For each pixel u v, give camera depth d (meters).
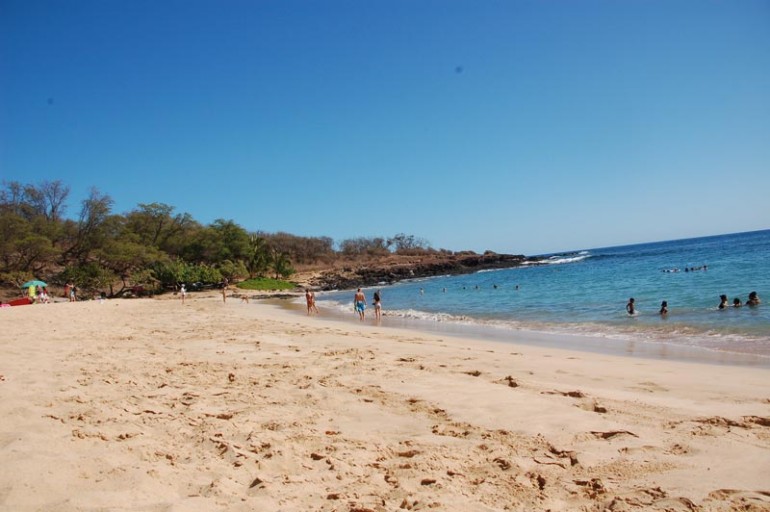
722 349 11.22
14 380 6.82
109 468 3.52
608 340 13.62
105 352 10.06
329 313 27.58
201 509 2.98
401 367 8.70
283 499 3.29
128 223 68.25
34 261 53.78
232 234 71.50
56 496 3.00
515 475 3.92
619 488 3.65
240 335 14.03
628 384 7.46
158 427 4.84
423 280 79.69
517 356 10.45
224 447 4.23
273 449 4.30
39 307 30.14
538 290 36.97
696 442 4.60
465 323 20.00
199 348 11.11
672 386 7.29
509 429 5.09
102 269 54.31
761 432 4.90
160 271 55.97
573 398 6.37
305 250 104.06
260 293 55.03
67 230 58.81
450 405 6.04
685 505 3.33
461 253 122.38
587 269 62.88
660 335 13.92
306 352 10.57
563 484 3.73
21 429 4.38
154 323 18.62
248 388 6.86
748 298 19.86
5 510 2.77
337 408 5.90
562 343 13.41
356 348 11.41
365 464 4.10
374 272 85.25
